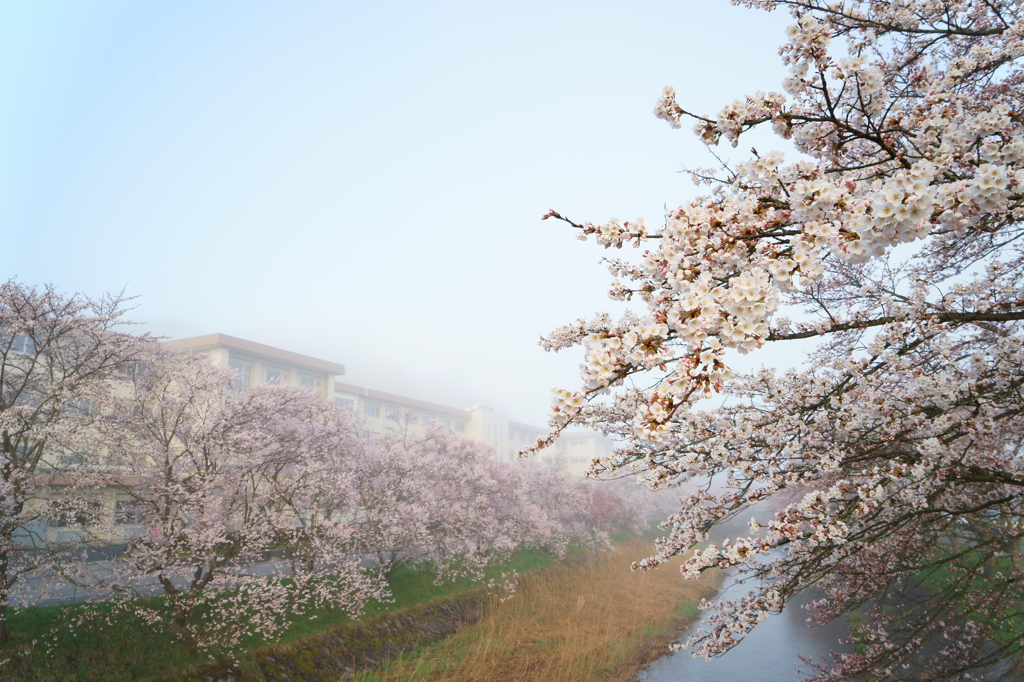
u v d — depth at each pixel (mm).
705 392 2383
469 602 17531
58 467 11328
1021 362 4531
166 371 12695
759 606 5121
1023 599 6316
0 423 10094
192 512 10953
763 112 3395
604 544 29375
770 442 5180
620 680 13078
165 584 10828
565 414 2758
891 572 6805
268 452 13031
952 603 6262
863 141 4430
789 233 3076
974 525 6746
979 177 2463
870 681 6781
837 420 5223
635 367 2678
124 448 11844
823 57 3115
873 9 4953
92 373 11539
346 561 13469
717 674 13578
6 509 9695
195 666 10297
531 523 23406
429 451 21500
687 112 3471
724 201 2994
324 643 12453
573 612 17625
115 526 11820
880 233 2502
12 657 9148
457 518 18234
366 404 39281
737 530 37906
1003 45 4500
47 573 10312
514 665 13328
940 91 4043
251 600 11031
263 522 12133
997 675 7676
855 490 5102
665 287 3135
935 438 4551
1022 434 5996
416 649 13922
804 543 5070
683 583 23578
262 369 29453
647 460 5598
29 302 10977
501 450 54000
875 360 4992
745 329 2404
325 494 14180
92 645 10016
